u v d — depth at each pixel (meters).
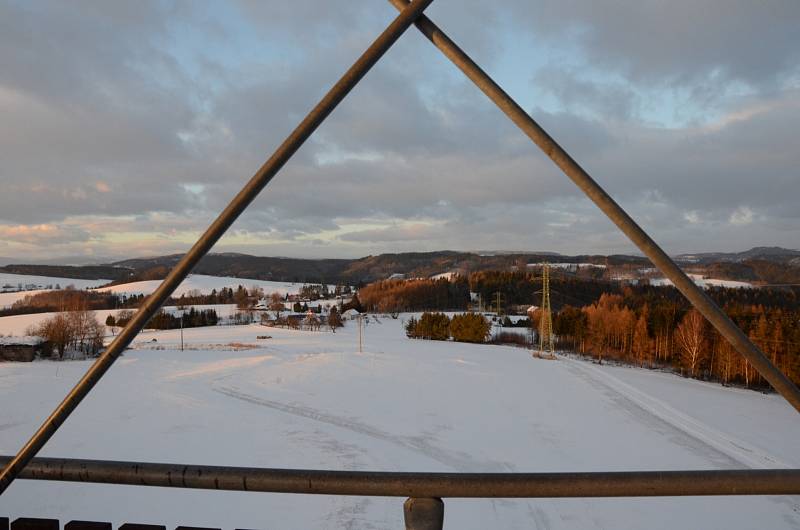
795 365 49.06
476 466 21.59
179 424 26.05
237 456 21.02
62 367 51.00
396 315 154.25
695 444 27.17
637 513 15.99
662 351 70.50
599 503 16.47
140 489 15.12
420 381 43.59
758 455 25.86
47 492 14.73
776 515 16.23
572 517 15.51
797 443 28.92
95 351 67.12
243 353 66.31
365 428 27.42
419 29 1.37
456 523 14.70
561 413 32.91
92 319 70.38
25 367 50.41
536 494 1.24
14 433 24.61
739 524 15.69
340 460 20.78
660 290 133.88
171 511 13.84
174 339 91.19
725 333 1.18
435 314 102.25
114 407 30.12
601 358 72.75
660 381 50.56
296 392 38.19
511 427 28.59
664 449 25.89
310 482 1.31
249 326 125.31
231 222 1.30
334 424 28.27
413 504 1.28
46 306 147.50
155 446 22.22
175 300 183.88
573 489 1.22
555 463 22.58
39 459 1.45
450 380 44.47
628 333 77.12
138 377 44.03
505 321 128.12
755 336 53.47
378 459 21.22
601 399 38.44
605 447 25.55
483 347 81.44
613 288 152.25
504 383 43.72
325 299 194.88
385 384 41.88
